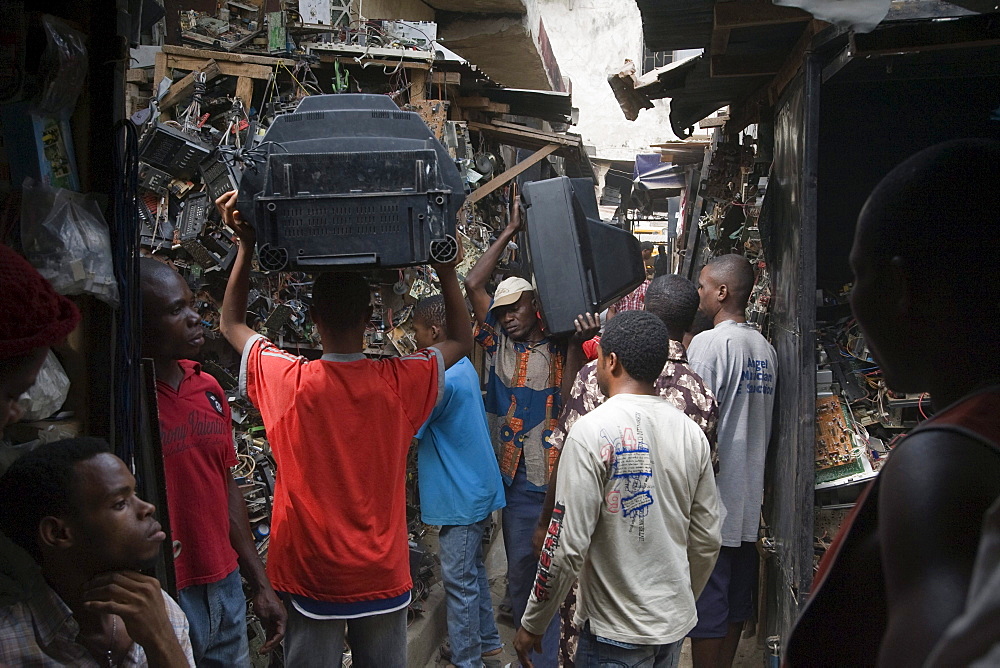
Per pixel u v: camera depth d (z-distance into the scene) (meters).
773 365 3.76
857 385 3.64
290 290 3.98
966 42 2.87
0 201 1.61
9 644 1.39
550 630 3.83
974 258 0.73
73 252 1.69
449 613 3.83
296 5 4.69
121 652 1.51
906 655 0.61
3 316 1.21
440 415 3.74
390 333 4.48
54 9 1.76
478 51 6.27
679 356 3.23
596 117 19.42
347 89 4.91
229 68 4.37
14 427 1.71
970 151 0.75
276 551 2.50
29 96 1.62
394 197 2.13
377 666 2.56
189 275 3.75
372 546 2.46
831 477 3.51
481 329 4.05
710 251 7.09
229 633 2.52
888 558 0.68
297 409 2.44
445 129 5.33
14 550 1.44
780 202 4.06
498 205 7.97
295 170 2.11
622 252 3.65
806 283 3.38
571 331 3.62
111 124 1.83
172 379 2.51
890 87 4.21
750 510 3.59
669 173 12.76
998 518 0.50
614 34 19.30
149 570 1.95
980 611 0.46
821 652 0.84
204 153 3.63
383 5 5.13
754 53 3.98
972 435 0.67
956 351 0.75
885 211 0.77
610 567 2.41
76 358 1.81
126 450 1.87
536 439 3.88
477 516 3.77
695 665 3.53
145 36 4.52
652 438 2.42
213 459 2.52
